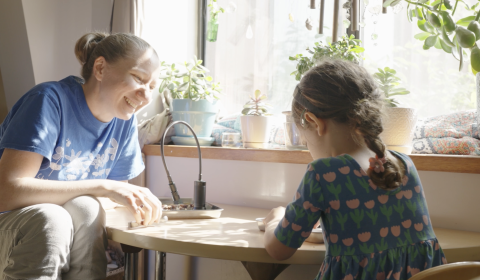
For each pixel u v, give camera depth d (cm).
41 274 98
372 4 156
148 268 178
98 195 118
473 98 157
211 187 175
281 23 207
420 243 84
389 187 83
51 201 113
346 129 91
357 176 85
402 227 84
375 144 88
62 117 126
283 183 154
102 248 110
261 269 110
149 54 131
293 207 86
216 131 204
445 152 136
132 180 196
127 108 132
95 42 136
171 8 221
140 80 130
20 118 117
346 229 83
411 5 165
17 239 102
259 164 161
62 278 105
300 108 97
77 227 107
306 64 157
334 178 85
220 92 207
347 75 92
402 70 172
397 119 130
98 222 110
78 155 135
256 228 115
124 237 106
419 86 168
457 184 120
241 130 181
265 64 212
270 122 178
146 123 201
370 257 80
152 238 100
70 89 131
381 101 94
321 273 85
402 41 172
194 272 175
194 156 177
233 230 111
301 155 147
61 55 240
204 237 101
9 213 108
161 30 217
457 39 113
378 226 82
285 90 206
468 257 97
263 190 159
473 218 118
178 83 205
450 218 122
